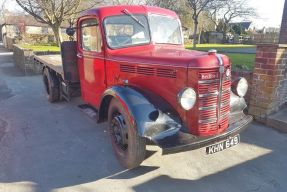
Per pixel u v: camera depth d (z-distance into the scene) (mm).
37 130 5484
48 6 21469
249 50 19812
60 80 7105
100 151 4547
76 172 3945
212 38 45062
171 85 3725
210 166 4051
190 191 3502
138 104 3654
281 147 4598
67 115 6387
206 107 3562
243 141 4801
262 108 5492
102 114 4539
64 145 4785
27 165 4133
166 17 5031
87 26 5121
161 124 3529
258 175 3822
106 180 3754
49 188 3596
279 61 5293
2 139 5059
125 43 4668
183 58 3629
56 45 25844
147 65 3979
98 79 5074
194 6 30000
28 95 8422
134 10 4789
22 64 13180
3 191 3533
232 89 4258
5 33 36625
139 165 4020
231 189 3531
